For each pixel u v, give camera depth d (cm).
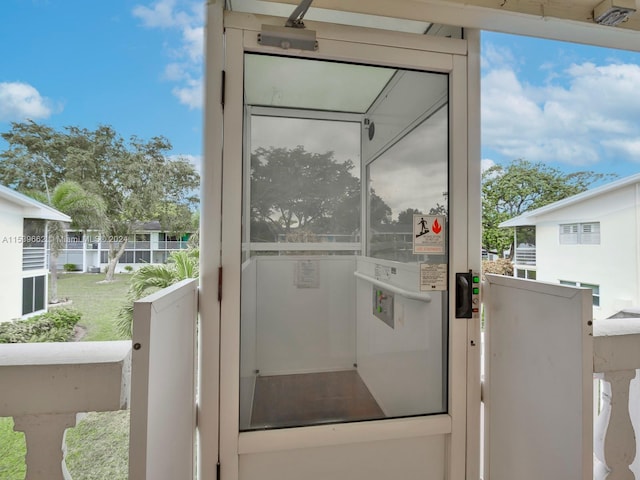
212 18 106
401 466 119
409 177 127
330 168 123
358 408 121
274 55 112
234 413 107
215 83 106
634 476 91
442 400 126
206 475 105
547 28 121
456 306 123
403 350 127
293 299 122
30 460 63
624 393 91
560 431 90
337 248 125
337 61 117
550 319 94
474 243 125
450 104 125
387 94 124
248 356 114
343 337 125
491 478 120
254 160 117
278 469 111
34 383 63
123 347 72
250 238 117
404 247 128
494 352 119
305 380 121
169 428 78
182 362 90
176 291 83
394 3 108
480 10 110
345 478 115
